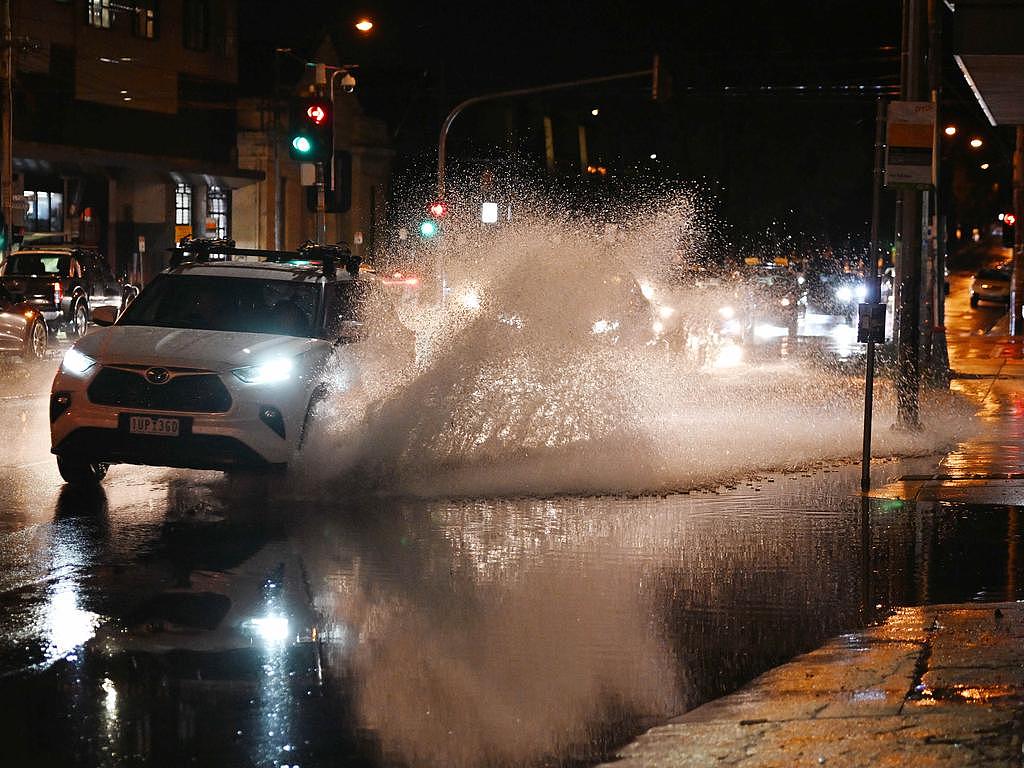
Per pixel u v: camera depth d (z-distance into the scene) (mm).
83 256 35406
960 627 7879
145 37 56781
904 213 17812
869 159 59625
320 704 6383
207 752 5715
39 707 6281
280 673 6875
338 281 13586
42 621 7805
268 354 12102
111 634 7559
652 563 9750
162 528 10625
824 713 6156
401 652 7309
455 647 7434
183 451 11766
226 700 6422
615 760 5621
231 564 9391
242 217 62969
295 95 28516
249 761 5617
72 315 33750
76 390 11898
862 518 11734
